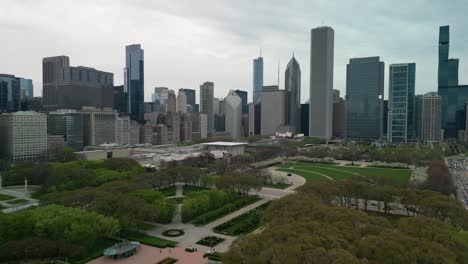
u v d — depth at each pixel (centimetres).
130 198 18212
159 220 19938
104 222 15838
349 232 11969
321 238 10988
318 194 19500
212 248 15975
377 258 10331
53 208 16788
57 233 15438
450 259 10150
